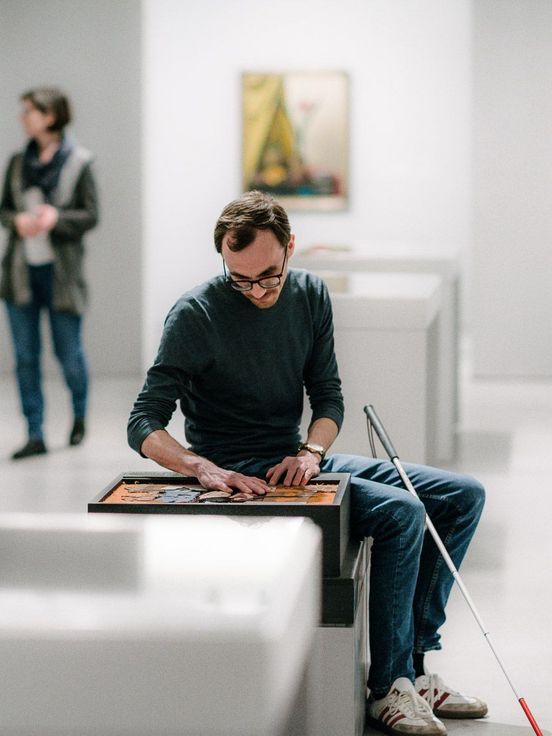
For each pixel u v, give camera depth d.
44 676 0.87
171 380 2.95
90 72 10.29
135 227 10.41
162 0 11.38
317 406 3.19
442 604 3.15
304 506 2.59
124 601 0.99
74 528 1.26
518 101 9.76
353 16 11.65
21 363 6.85
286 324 3.02
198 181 11.49
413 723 2.89
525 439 7.49
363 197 11.94
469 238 11.98
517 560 4.76
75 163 6.84
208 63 11.46
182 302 2.97
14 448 7.14
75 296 6.91
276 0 11.50
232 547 1.20
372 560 2.91
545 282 9.94
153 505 2.57
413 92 11.77
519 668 3.53
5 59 10.31
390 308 4.56
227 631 0.86
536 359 10.03
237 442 3.06
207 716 0.87
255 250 2.80
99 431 7.71
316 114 11.70
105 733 0.88
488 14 9.70
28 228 6.65
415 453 4.61
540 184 9.82
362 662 2.89
